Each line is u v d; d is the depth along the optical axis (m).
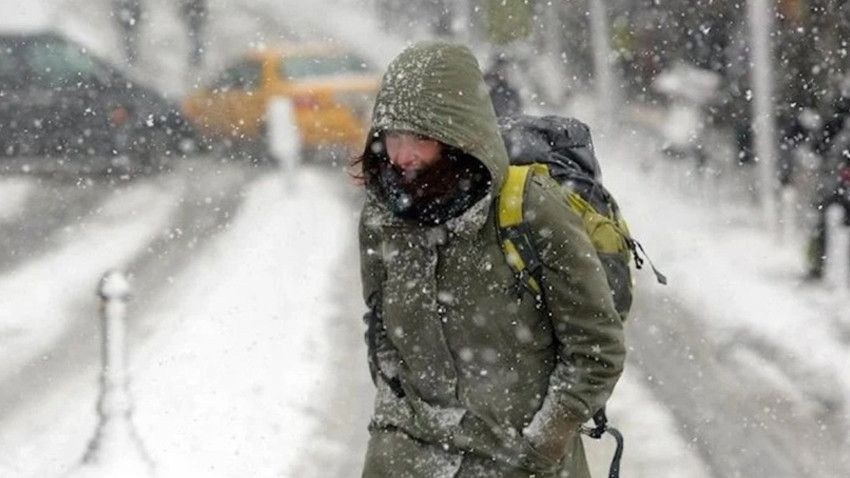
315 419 18.97
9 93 46.78
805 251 29.28
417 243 8.53
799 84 33.31
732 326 24.66
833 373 21.31
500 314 8.48
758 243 32.81
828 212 27.59
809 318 24.83
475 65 8.32
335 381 20.83
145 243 35.25
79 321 26.38
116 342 15.29
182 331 24.05
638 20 52.91
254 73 50.72
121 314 15.37
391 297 8.69
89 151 47.12
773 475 17.16
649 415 19.52
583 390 8.54
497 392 8.59
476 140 8.16
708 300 26.83
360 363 21.89
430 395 8.70
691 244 33.25
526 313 8.48
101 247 34.88
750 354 22.86
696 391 20.73
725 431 18.75
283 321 24.86
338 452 17.69
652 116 51.31
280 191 43.78
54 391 21.17
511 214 8.39
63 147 47.06
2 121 46.78
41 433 18.81
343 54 51.19
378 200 8.70
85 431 18.78
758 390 20.72
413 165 8.34
